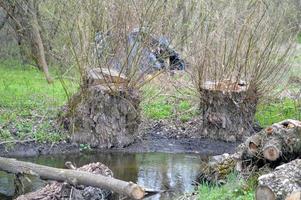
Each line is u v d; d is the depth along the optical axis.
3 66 19.05
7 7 17.00
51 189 7.22
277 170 6.39
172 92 12.73
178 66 11.93
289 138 7.59
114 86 10.78
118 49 10.83
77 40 10.97
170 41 11.00
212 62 11.33
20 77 16.97
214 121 11.32
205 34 11.30
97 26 10.77
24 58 18.98
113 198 7.40
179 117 12.32
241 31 11.12
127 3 10.68
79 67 10.95
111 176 7.68
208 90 11.28
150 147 10.79
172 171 9.16
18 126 11.14
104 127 10.75
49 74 16.11
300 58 13.64
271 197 6.10
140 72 10.95
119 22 10.72
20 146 10.41
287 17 12.08
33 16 16.08
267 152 7.56
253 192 6.92
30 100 13.22
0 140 10.50
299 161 6.47
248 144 7.80
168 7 10.93
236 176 7.63
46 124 11.30
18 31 17.53
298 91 13.45
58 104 12.77
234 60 11.20
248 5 11.24
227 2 11.40
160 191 8.07
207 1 11.31
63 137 10.86
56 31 14.00
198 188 7.75
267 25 11.19
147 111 12.41
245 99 11.27
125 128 10.87
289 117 12.22
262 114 12.50
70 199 7.04
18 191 7.79
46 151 10.34
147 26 10.68
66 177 7.06
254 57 11.23
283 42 11.67
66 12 11.25
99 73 10.86
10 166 7.42
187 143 11.08
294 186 6.10
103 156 10.19
